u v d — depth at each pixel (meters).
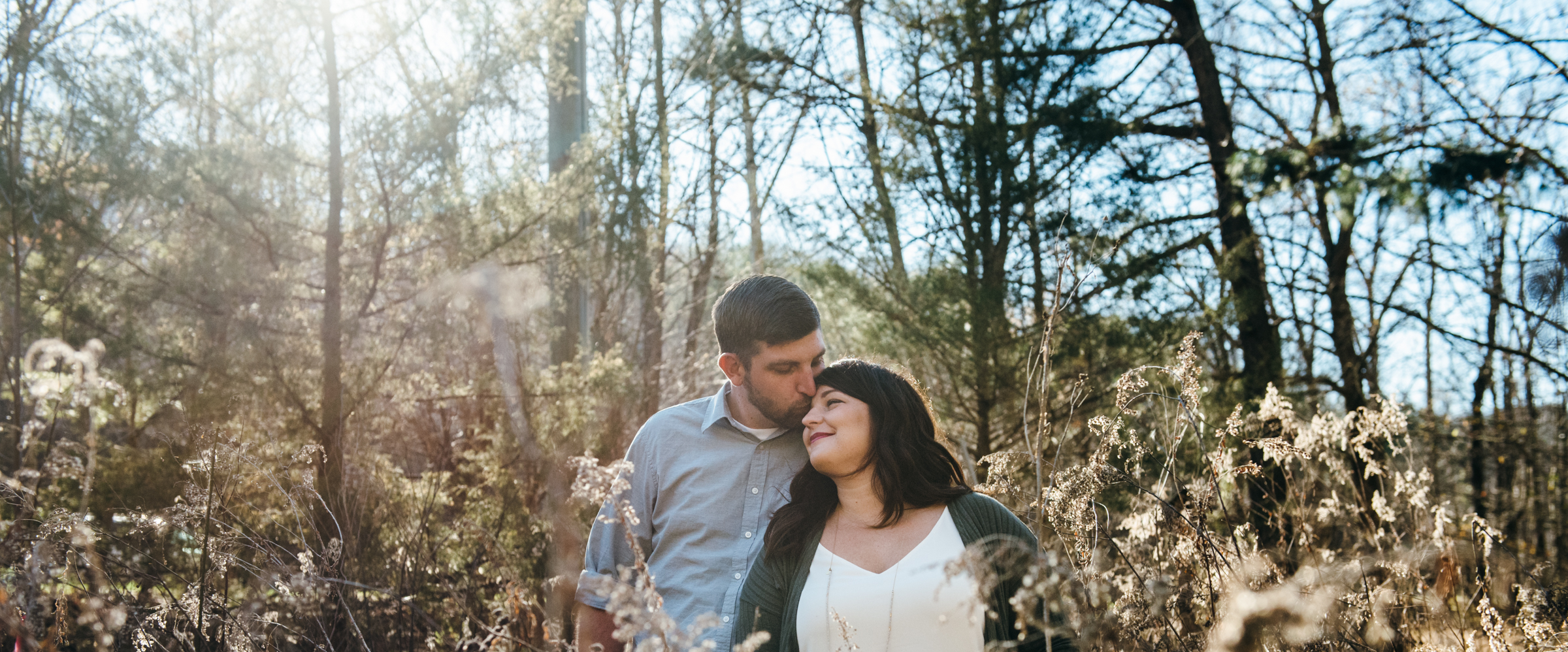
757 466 2.11
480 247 4.63
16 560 1.73
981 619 1.39
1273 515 2.55
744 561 2.03
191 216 4.59
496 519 3.57
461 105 4.79
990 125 6.76
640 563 1.35
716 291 11.70
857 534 1.77
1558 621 2.06
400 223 4.82
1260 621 1.12
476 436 4.71
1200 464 2.48
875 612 1.62
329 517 2.96
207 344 4.32
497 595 2.87
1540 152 7.06
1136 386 2.00
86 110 4.42
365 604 2.59
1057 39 7.10
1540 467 6.89
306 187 5.05
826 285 7.07
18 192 4.31
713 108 11.17
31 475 1.95
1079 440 3.27
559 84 5.45
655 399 6.98
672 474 2.14
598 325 7.34
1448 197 6.68
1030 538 1.69
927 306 6.46
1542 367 7.75
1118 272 6.84
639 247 7.61
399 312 4.69
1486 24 8.27
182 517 2.15
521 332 4.66
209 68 4.78
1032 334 6.21
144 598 2.28
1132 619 1.66
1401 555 2.26
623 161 7.56
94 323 4.35
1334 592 1.49
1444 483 6.24
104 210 4.81
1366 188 6.78
